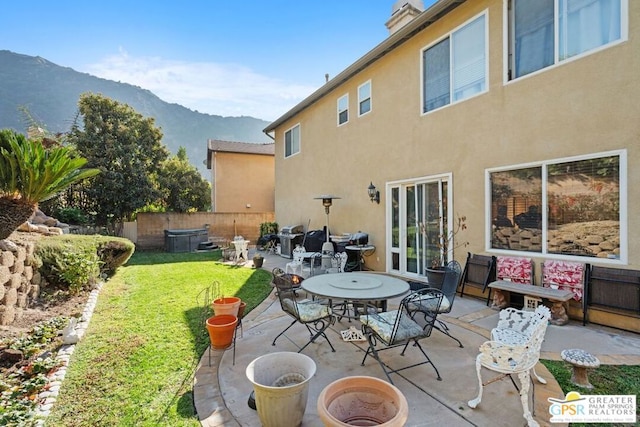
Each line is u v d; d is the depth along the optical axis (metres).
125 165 14.09
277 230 14.12
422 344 3.99
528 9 5.34
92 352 3.84
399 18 8.80
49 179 4.72
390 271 8.12
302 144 12.16
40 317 4.86
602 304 4.42
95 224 13.58
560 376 3.15
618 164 4.38
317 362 3.57
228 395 2.96
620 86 4.34
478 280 5.88
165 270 9.03
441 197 6.85
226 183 18.31
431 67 7.00
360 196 9.12
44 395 2.93
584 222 4.71
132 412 2.73
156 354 3.79
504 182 5.68
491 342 2.63
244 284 7.32
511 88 5.53
